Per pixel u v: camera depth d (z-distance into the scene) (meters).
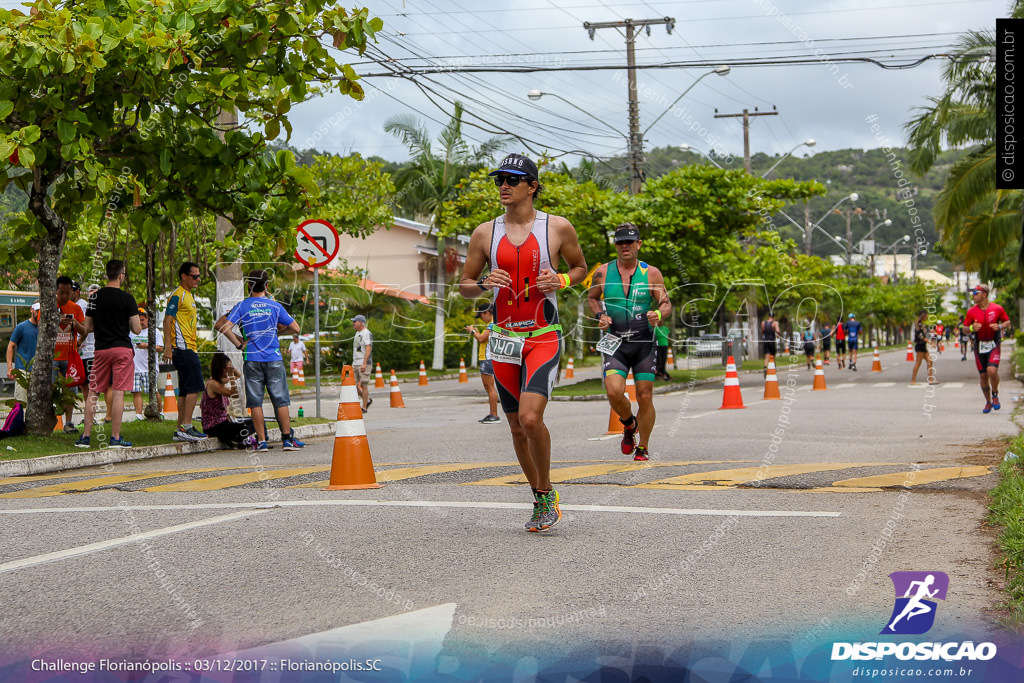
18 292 24.06
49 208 11.46
